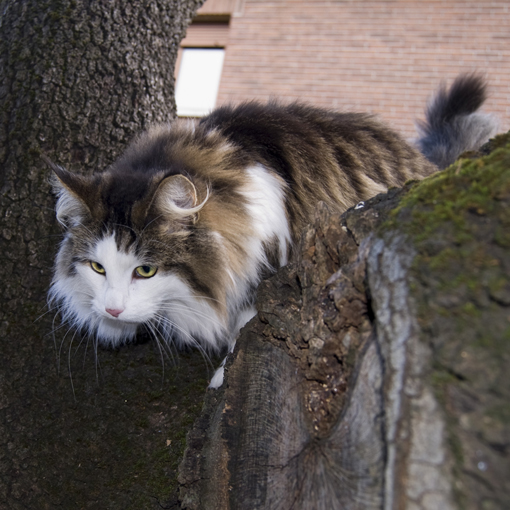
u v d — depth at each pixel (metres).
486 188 0.27
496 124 0.72
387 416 0.24
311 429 0.31
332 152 0.53
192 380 0.45
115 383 0.45
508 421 0.21
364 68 1.54
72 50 0.51
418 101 1.49
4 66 0.51
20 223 0.48
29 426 0.43
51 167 0.45
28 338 0.46
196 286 0.47
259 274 0.48
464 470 0.21
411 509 0.22
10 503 0.41
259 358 0.36
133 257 0.45
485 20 1.50
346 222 0.34
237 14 1.62
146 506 0.40
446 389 0.23
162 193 0.44
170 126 0.53
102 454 0.42
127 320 0.46
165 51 0.58
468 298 0.24
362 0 1.58
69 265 0.48
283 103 0.61
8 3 0.54
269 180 0.48
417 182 0.33
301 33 1.59
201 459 0.37
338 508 0.27
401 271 0.26
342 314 0.31
